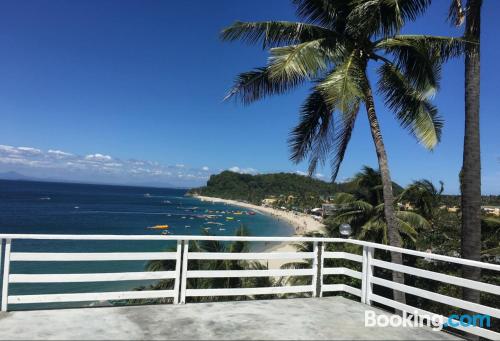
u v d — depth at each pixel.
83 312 5.06
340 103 7.82
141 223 67.56
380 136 9.19
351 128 10.99
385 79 10.15
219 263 11.63
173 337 4.39
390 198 8.98
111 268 29.36
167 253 5.62
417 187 15.70
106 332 4.45
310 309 5.65
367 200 16.28
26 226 55.91
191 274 5.74
